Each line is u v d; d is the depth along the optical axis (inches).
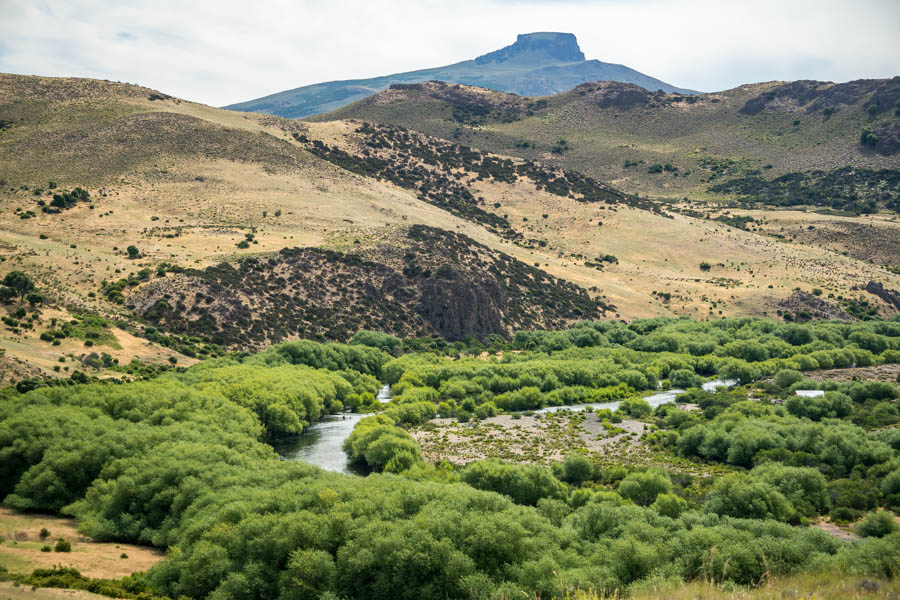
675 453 3481.8
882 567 1480.1
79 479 2534.5
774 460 3120.1
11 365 3602.4
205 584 1830.7
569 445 3602.4
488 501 2186.3
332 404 4384.8
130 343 4640.8
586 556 1892.2
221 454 2640.3
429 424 4045.3
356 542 1879.9
